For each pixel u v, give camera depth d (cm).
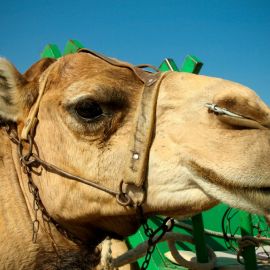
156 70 78
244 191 59
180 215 69
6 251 76
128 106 71
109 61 76
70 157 74
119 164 70
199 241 105
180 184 66
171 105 69
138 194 69
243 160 59
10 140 82
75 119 73
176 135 66
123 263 103
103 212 73
